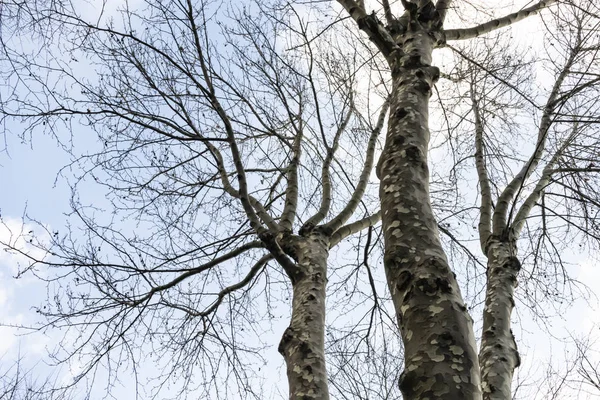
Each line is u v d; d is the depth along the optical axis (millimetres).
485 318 5457
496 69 7250
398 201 3268
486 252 6262
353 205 6473
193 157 6836
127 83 6137
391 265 2977
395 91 4312
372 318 7773
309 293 5027
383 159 3645
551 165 7074
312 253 5480
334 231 6023
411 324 2658
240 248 6883
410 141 3672
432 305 2680
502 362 4996
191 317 7227
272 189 7676
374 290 7711
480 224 6699
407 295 2766
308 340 4652
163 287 6848
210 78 6082
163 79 6188
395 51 4711
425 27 5262
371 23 4883
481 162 7508
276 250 5309
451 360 2453
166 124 5867
